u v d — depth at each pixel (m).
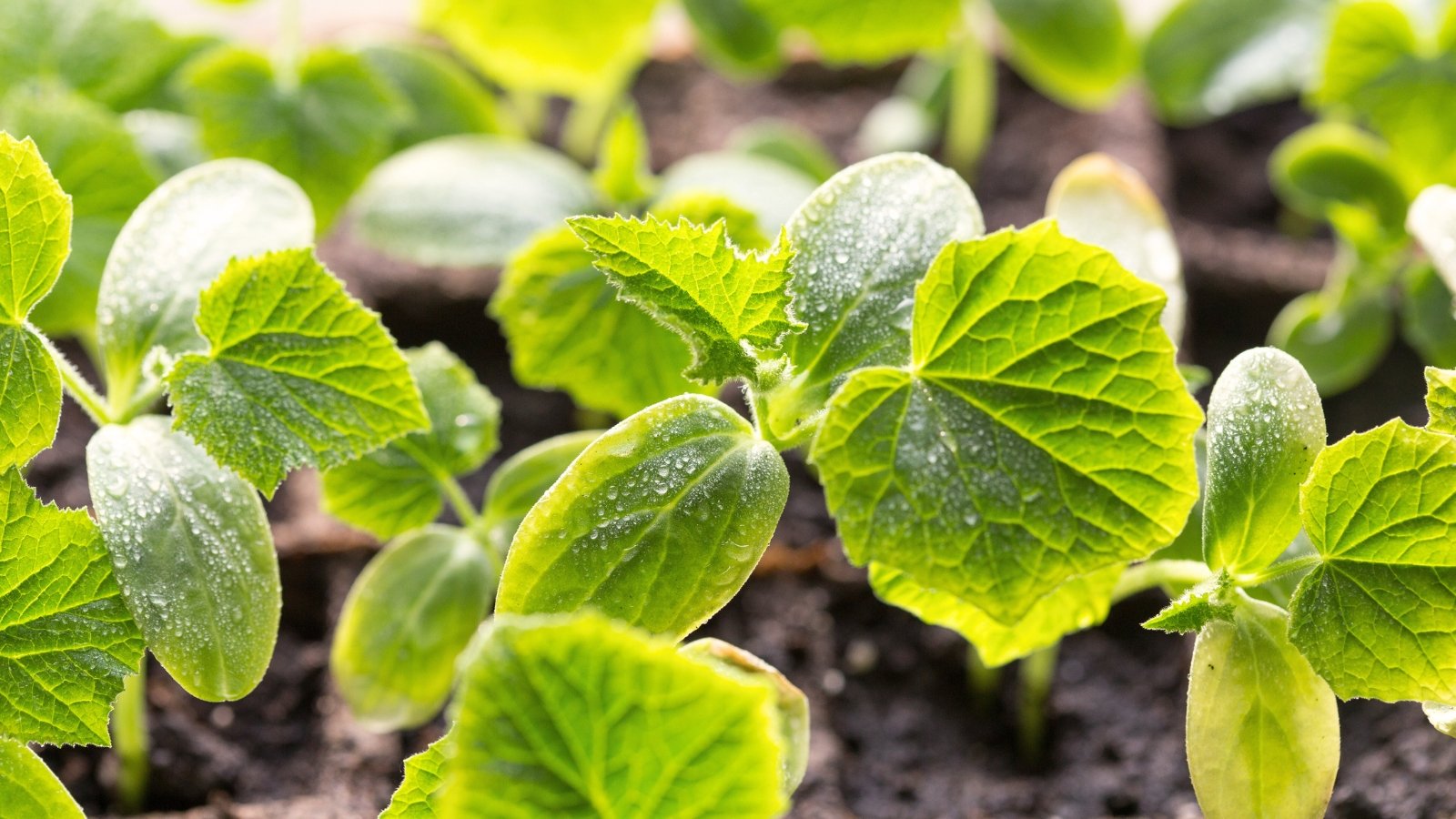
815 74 1.05
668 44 1.07
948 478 0.60
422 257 0.75
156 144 0.76
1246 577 0.62
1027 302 0.59
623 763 0.57
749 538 0.61
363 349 0.61
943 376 0.60
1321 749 0.62
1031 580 0.60
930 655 0.76
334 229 0.89
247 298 0.61
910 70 1.05
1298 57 0.85
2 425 0.61
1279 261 0.89
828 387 0.62
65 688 0.62
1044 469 0.60
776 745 0.57
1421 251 0.77
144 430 0.63
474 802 0.57
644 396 0.71
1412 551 0.61
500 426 0.85
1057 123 1.00
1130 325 0.59
